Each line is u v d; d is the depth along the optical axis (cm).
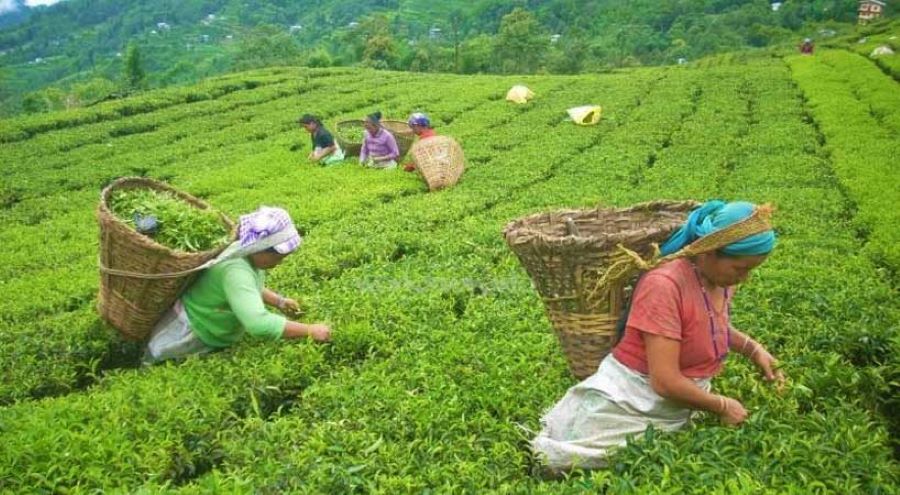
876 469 467
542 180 1628
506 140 2047
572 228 611
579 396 542
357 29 7394
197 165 1961
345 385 667
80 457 547
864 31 6331
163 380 695
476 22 10400
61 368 777
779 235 1123
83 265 1170
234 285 724
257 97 3008
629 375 516
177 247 757
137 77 5159
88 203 1650
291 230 746
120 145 2289
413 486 506
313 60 5512
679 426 532
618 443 527
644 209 636
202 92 3109
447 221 1293
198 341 764
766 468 466
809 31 7969
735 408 514
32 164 2073
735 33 8350
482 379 664
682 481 463
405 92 3062
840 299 791
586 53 7156
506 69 6300
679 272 488
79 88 5112
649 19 9400
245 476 524
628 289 541
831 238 1074
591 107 2242
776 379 571
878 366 667
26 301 1005
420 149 1602
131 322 761
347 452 556
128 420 610
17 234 1381
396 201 1462
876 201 1248
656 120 2203
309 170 1806
